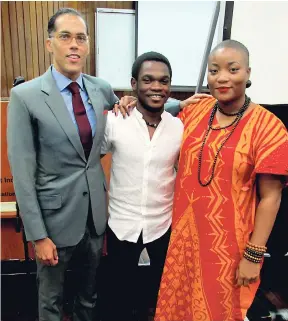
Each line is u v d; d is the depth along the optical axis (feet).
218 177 3.28
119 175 3.89
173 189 4.07
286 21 5.15
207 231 3.44
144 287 5.40
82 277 4.50
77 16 3.66
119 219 3.97
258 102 5.36
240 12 5.04
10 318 5.30
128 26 9.94
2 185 5.15
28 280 5.55
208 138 3.39
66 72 3.73
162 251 4.21
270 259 5.35
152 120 3.87
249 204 3.30
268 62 5.25
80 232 3.92
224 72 3.09
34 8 9.41
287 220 4.81
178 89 10.49
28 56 9.75
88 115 3.88
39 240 3.66
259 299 5.26
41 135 3.60
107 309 5.17
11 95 3.56
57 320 4.24
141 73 3.65
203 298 3.57
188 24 10.05
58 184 3.75
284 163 3.00
